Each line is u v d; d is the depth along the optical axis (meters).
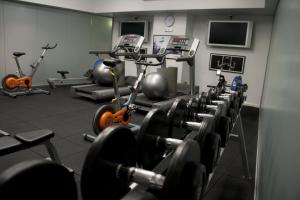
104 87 5.58
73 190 0.86
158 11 6.34
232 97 2.58
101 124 2.92
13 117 3.93
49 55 6.79
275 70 2.76
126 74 7.98
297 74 1.15
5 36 5.85
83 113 4.43
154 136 1.45
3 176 0.67
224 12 5.80
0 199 0.66
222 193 2.27
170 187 0.95
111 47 8.42
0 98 5.05
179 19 6.38
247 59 5.98
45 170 0.74
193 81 4.78
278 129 1.60
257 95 5.98
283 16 2.70
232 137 2.58
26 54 6.29
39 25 6.42
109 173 1.10
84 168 1.00
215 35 6.07
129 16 7.78
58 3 6.48
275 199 1.17
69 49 7.23
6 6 5.77
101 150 1.02
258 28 5.79
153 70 7.13
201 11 5.88
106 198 1.12
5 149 1.72
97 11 7.29
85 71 7.81
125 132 1.15
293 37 1.56
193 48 4.56
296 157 0.88
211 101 2.49
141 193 0.94
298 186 0.78
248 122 4.75
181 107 1.91
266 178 1.72
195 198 1.03
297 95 1.07
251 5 4.98
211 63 6.46
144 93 4.71
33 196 0.73
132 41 4.58
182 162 0.97
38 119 3.93
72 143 3.09
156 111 1.46
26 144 1.83
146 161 1.41
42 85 6.75
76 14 7.22
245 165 2.54
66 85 6.94
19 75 6.02
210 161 1.46
